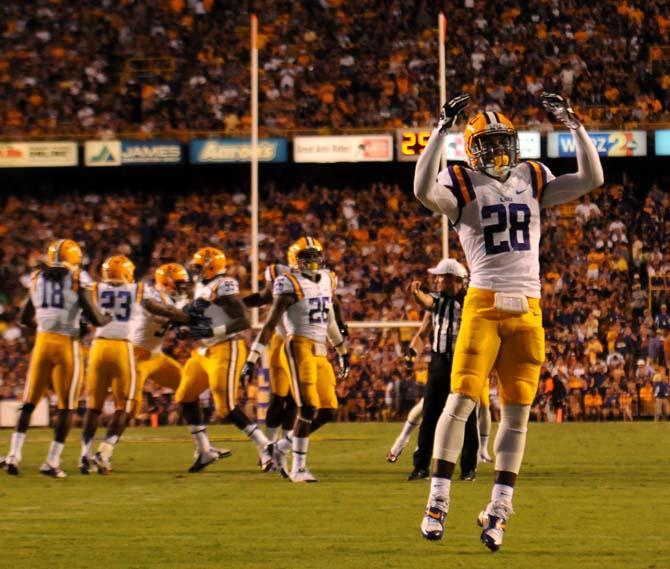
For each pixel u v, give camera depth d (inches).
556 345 1766.7
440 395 815.1
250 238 2192.4
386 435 1336.1
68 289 872.3
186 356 1803.6
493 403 1628.9
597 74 2277.3
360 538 540.1
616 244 2091.5
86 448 901.8
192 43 2367.1
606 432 1360.7
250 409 1658.5
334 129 2164.1
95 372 906.1
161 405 1654.8
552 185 503.2
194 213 2240.4
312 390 821.9
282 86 2305.6
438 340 814.5
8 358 1863.9
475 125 502.6
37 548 518.9
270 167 2306.8
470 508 653.3
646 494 722.8
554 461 973.8
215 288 908.0
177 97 2299.5
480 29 2336.4
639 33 2321.6
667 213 2145.7
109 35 2389.3
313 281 832.3
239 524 592.7
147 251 2210.9
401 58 2322.8
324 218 2212.1
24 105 2314.2
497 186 497.0
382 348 1823.3
